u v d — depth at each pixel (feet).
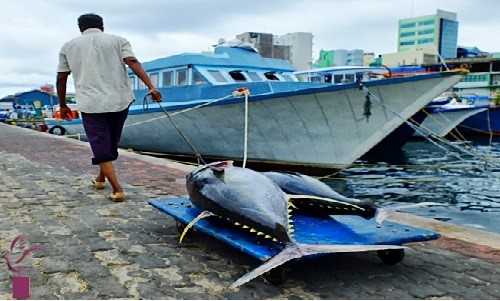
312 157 39.81
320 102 36.96
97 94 18.56
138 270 12.20
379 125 37.45
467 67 35.68
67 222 16.83
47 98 158.71
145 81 18.76
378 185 45.70
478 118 106.52
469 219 33.37
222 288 11.09
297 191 13.04
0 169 30.01
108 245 14.20
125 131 50.83
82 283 11.34
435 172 54.24
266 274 11.27
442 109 93.71
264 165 42.55
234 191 12.20
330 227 12.57
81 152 41.29
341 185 44.96
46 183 24.94
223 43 50.85
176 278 11.69
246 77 46.52
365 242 11.34
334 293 10.82
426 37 428.97
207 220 13.55
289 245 10.29
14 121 98.99
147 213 18.31
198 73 44.93
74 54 18.74
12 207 19.12
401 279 11.69
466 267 12.59
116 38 18.90
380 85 36.24
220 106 40.60
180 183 25.71
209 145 44.57
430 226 16.83
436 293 10.90
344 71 62.90
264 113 39.09
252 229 11.29
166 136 47.34
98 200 20.70
